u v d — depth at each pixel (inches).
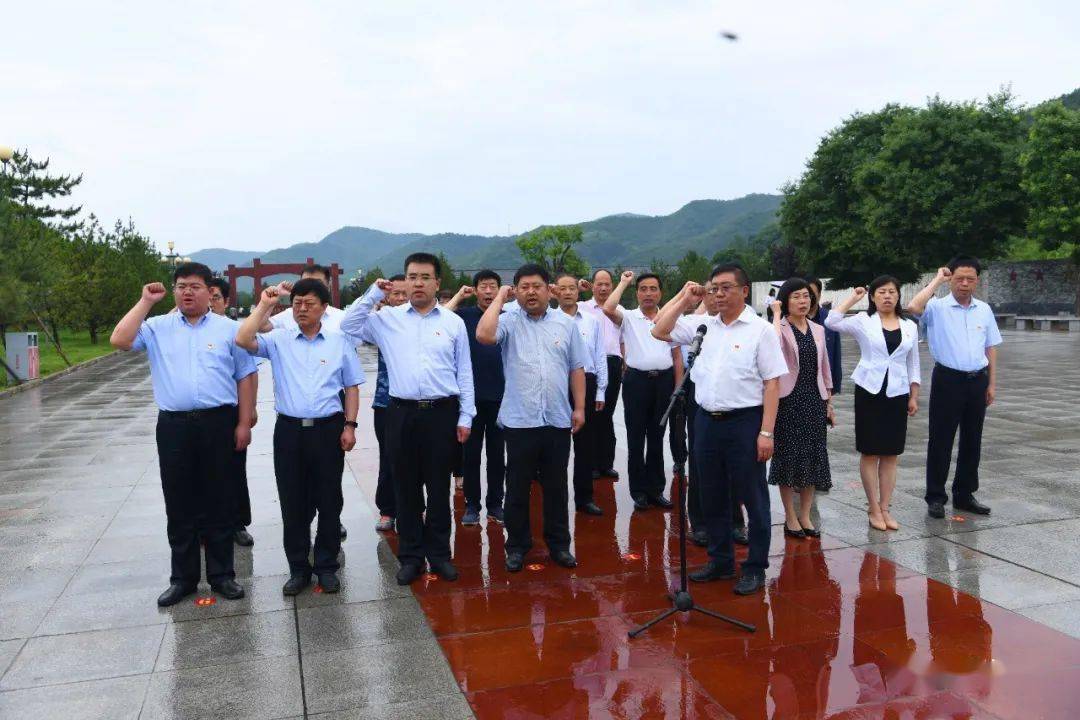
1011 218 1020.5
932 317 211.6
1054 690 120.3
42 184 1088.2
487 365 214.4
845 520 209.9
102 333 1135.6
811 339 192.2
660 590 164.9
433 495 173.0
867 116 1261.1
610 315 222.4
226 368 162.4
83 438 359.3
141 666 132.2
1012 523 204.1
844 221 1215.6
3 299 564.1
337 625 148.0
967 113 1044.5
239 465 191.8
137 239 1200.2
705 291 165.8
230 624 148.8
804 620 147.5
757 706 117.3
